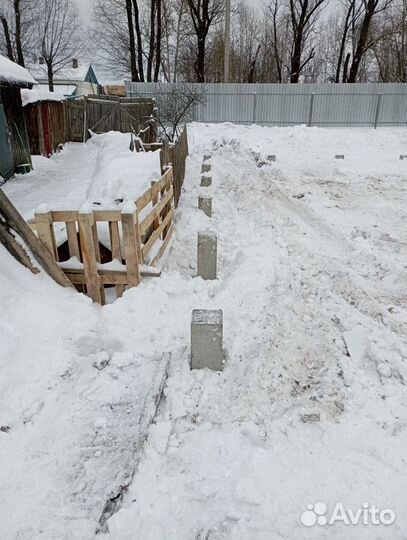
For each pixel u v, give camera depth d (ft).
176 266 21.66
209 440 10.68
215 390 12.34
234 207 31.55
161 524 8.64
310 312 17.15
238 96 79.36
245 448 10.42
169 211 23.53
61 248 18.02
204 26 98.99
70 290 16.25
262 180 39.42
